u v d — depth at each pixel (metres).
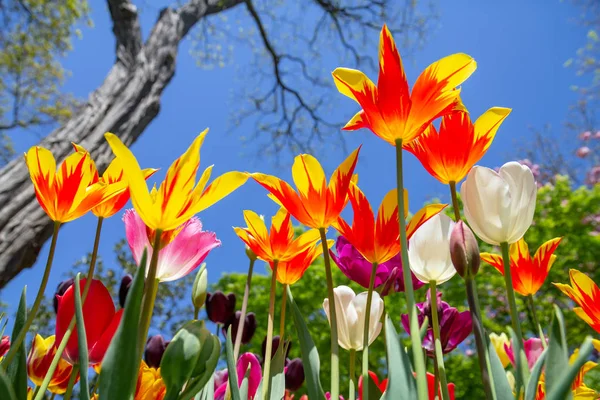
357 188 0.49
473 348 4.82
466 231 0.41
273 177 0.47
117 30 4.39
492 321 5.23
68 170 0.43
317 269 5.28
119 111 3.83
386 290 0.63
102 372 0.31
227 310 0.75
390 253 0.48
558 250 5.44
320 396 0.42
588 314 0.53
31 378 0.52
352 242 0.49
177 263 0.49
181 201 0.38
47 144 3.31
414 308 0.36
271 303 0.52
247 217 0.54
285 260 0.54
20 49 6.21
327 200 0.47
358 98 0.44
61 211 0.43
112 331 0.45
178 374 0.35
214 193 0.40
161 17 5.02
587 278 0.53
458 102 0.46
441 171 0.48
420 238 0.50
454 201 0.47
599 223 5.59
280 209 0.54
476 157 0.47
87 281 0.45
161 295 4.67
